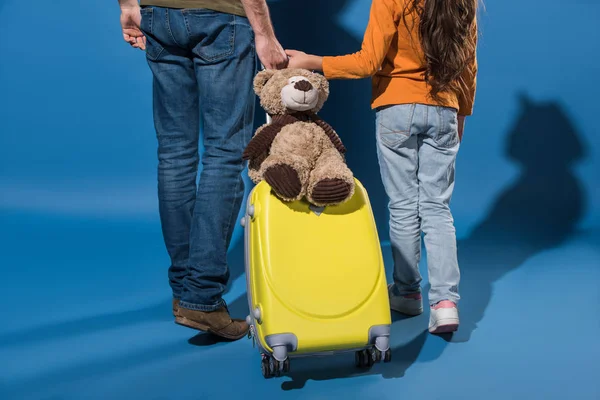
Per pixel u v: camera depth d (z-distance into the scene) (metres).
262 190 1.46
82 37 2.62
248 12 1.58
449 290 1.74
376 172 2.68
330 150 1.48
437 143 1.78
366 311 1.41
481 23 2.72
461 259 2.44
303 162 1.40
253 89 1.71
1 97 2.64
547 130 2.84
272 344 1.37
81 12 2.60
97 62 2.63
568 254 2.48
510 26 2.74
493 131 2.80
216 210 1.66
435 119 1.75
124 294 2.09
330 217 1.45
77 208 2.67
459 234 2.72
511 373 1.51
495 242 2.63
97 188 2.69
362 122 2.64
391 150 1.80
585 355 1.61
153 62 1.74
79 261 2.37
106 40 2.62
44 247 2.47
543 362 1.57
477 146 2.80
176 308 1.86
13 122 2.66
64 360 1.60
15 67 2.63
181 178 1.77
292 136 1.45
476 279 2.22
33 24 2.61
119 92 2.65
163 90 1.73
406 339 1.73
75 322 1.86
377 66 1.71
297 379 1.50
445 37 1.67
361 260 1.44
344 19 2.55
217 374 1.53
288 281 1.39
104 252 2.46
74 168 2.68
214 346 1.70
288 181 1.38
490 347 1.67
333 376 1.51
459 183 2.80
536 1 2.74
